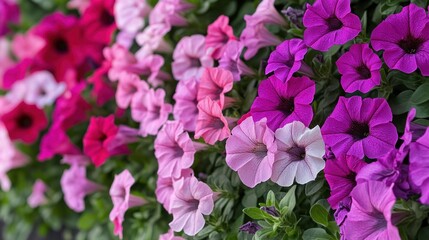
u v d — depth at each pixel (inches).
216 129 33.8
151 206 38.9
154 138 40.2
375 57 30.6
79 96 44.9
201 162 37.3
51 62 48.8
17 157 50.9
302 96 31.8
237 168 32.1
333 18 31.9
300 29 34.7
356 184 30.5
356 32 31.0
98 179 44.7
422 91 31.0
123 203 37.1
